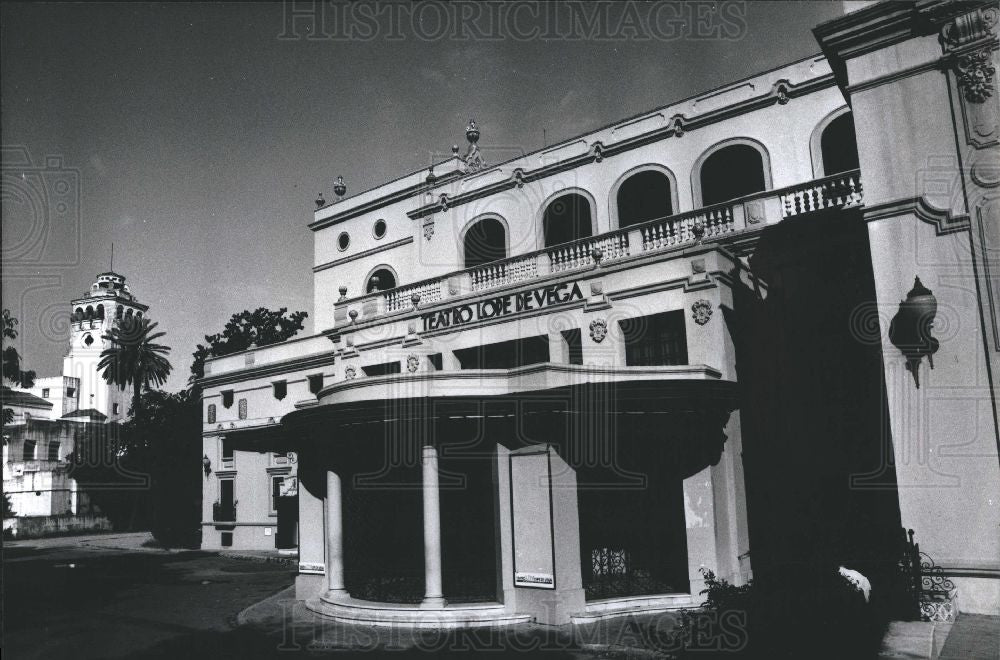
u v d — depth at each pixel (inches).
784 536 581.6
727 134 757.3
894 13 458.6
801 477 589.0
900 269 447.5
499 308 741.9
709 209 673.6
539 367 514.6
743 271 636.7
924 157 448.8
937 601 395.2
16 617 566.6
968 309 425.4
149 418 1439.5
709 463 519.8
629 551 539.5
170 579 813.9
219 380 1270.9
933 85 451.5
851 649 318.0
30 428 1667.1
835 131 711.7
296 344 1167.6
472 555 562.6
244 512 1189.7
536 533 492.4
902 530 427.2
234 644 454.3
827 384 595.5
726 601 336.8
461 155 955.3
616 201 820.0
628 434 539.2
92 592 711.1
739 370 610.9
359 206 1111.6
